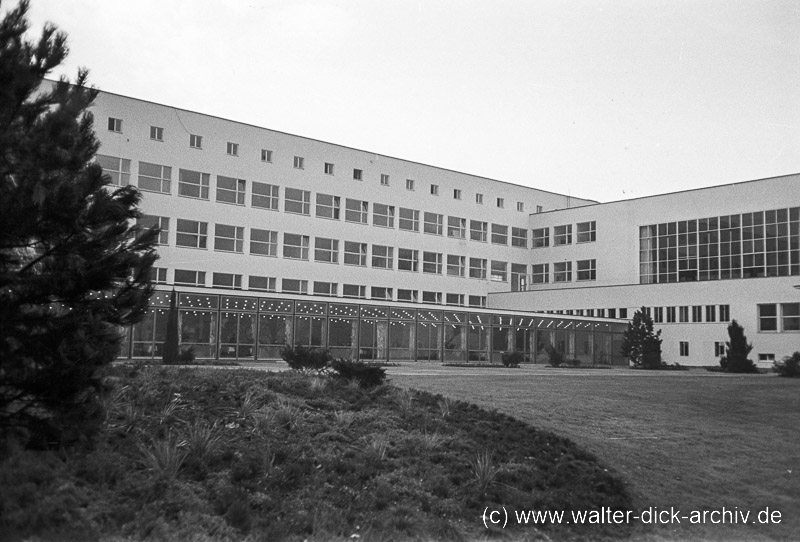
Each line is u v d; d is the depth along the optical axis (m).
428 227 66.94
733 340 47.00
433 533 9.23
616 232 66.81
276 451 10.74
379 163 63.84
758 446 15.57
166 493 8.85
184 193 51.94
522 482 11.38
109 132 48.75
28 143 8.83
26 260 9.26
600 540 10.02
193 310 42.81
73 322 9.16
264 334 45.88
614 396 21.00
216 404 12.80
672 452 14.34
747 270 57.72
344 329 49.00
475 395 18.77
